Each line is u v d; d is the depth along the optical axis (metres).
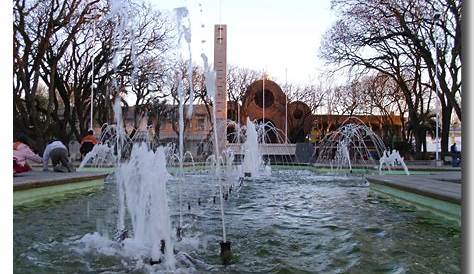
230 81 42.31
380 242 5.12
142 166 5.32
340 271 3.96
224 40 24.28
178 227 5.90
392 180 9.91
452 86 22.58
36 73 19.94
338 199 9.60
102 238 5.15
